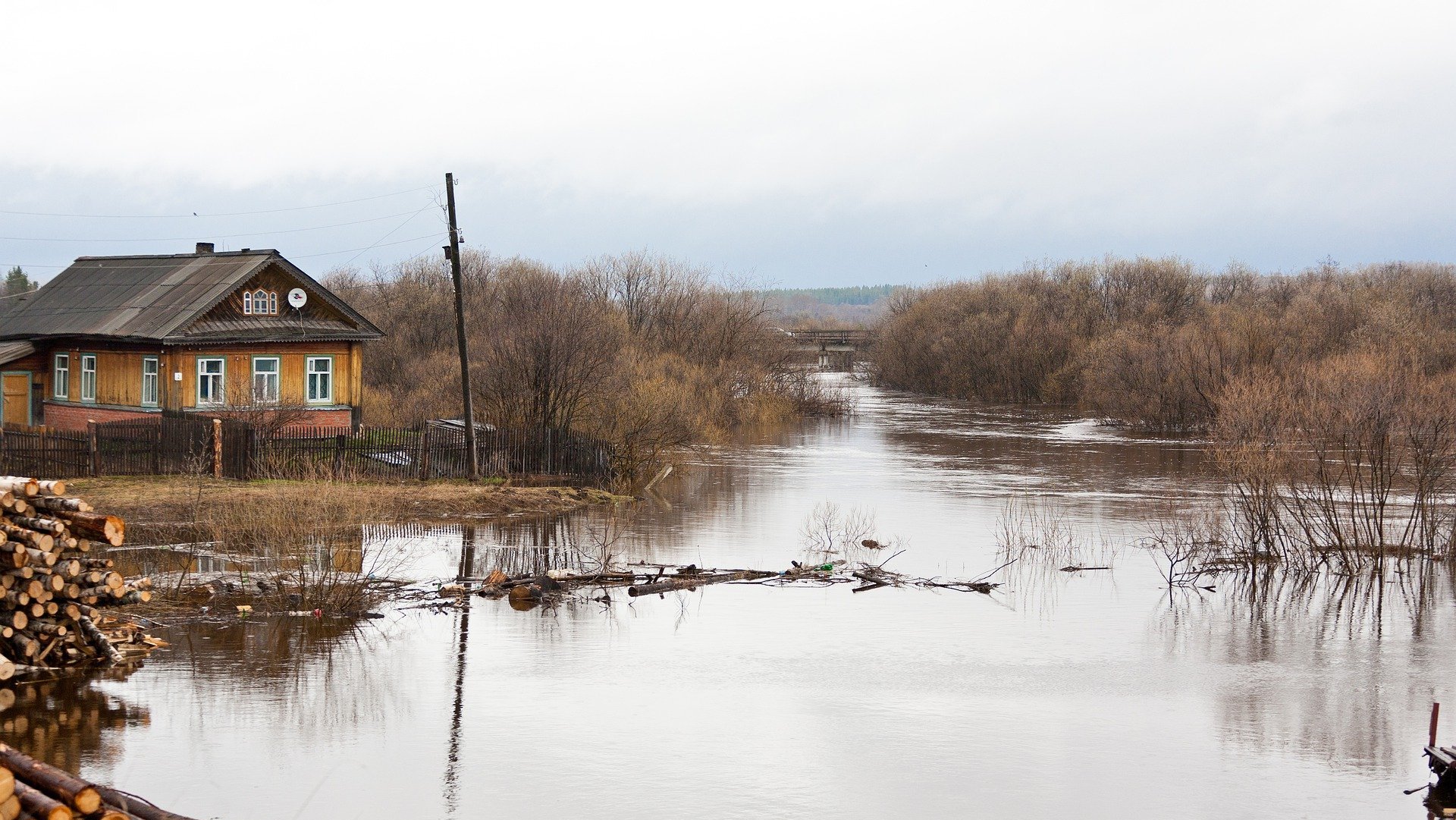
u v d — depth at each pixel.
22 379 40.12
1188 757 13.78
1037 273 100.50
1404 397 27.80
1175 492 36.47
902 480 39.44
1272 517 28.53
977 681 16.66
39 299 42.62
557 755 13.34
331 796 11.99
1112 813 12.12
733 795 12.34
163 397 36.19
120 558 22.70
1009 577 24.16
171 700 14.77
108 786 11.89
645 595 21.77
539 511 31.14
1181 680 16.97
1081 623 20.33
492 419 39.31
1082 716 15.21
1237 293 99.50
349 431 37.47
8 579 15.20
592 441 35.97
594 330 41.00
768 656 17.67
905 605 21.38
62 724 13.75
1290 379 43.16
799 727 14.52
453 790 12.27
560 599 21.23
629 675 16.50
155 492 28.22
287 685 15.55
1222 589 23.41
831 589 22.69
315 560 21.36
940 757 13.62
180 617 18.78
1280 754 13.93
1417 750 14.11
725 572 23.56
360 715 14.45
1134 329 73.38
